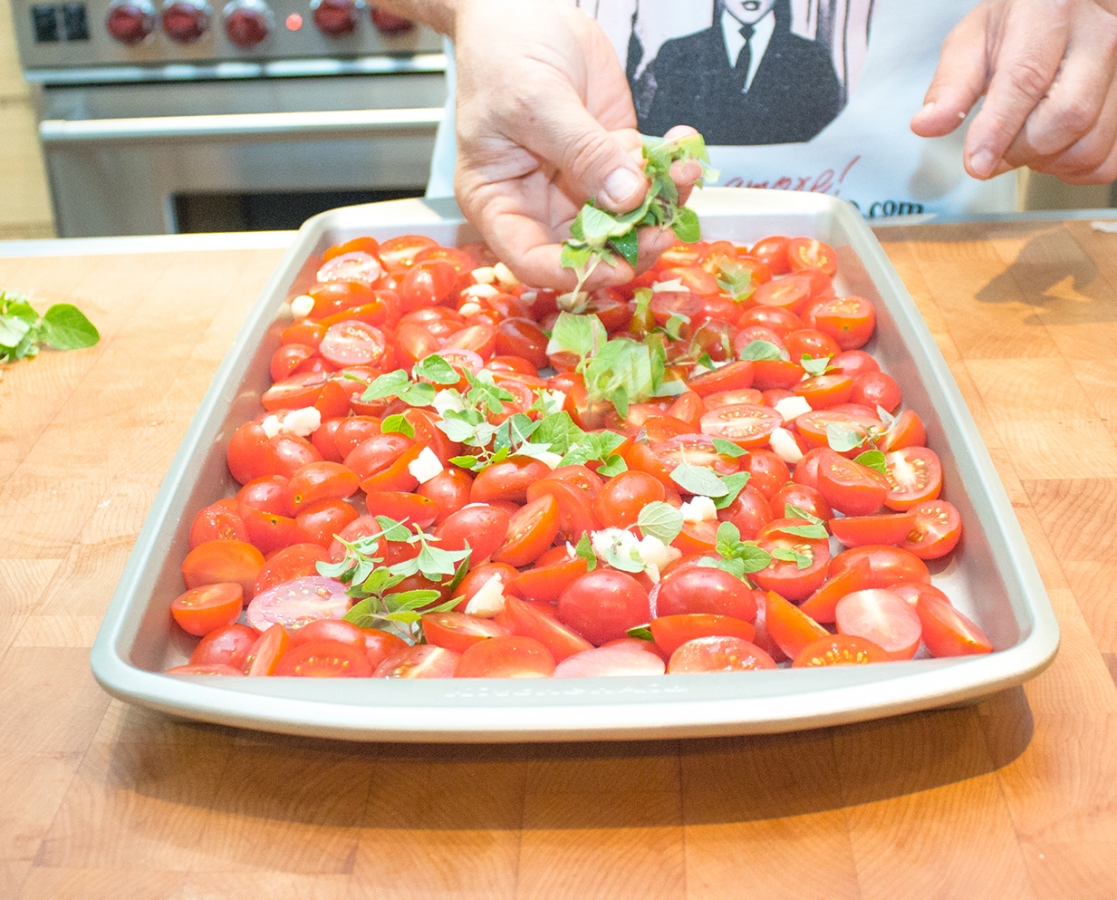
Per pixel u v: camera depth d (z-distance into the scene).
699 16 1.43
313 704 0.65
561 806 0.68
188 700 0.66
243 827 0.67
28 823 0.67
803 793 0.68
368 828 0.67
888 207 1.56
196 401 1.09
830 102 1.47
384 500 0.86
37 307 1.24
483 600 0.78
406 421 0.93
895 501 0.88
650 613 0.79
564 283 1.08
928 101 1.19
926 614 0.74
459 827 0.67
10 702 0.76
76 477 0.98
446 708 0.64
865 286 1.17
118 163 1.98
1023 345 1.13
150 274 1.31
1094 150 1.20
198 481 0.88
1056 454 0.98
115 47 1.88
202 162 1.99
